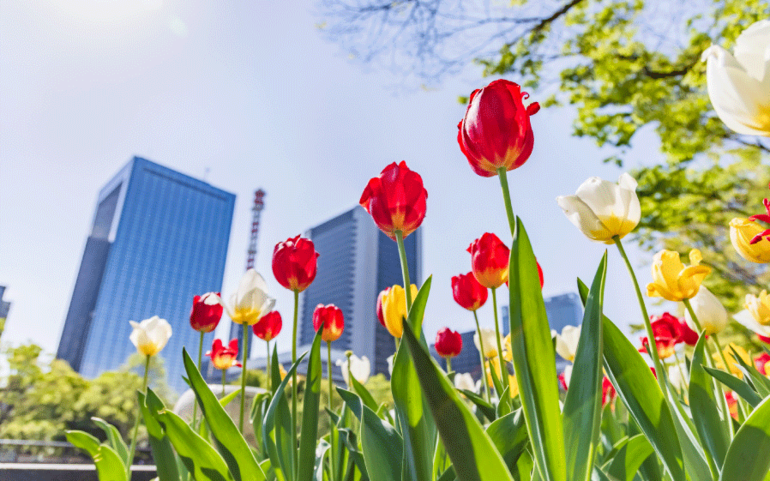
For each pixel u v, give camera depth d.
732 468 0.79
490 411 1.35
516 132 0.90
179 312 129.00
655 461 1.25
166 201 138.38
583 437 0.75
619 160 8.41
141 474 3.27
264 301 1.72
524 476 1.07
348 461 1.50
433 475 0.96
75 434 1.99
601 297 0.79
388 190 1.13
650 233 8.55
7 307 80.50
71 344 115.94
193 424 1.91
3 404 31.86
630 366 0.92
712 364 1.51
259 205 132.12
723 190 7.79
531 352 0.72
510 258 0.77
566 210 1.08
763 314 1.61
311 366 1.35
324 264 129.12
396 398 0.85
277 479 1.32
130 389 35.69
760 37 0.83
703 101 7.50
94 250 127.06
